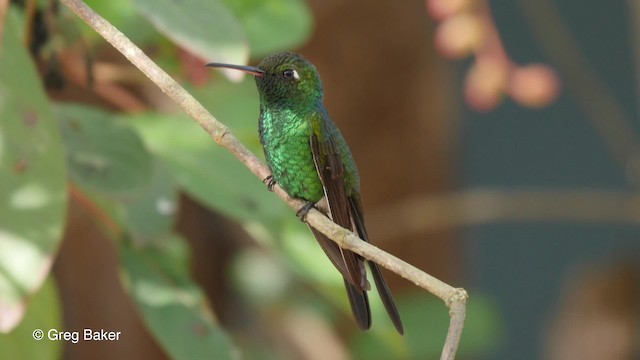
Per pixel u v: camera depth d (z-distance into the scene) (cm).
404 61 1228
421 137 1256
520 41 1988
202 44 567
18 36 575
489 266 2133
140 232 668
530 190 1147
